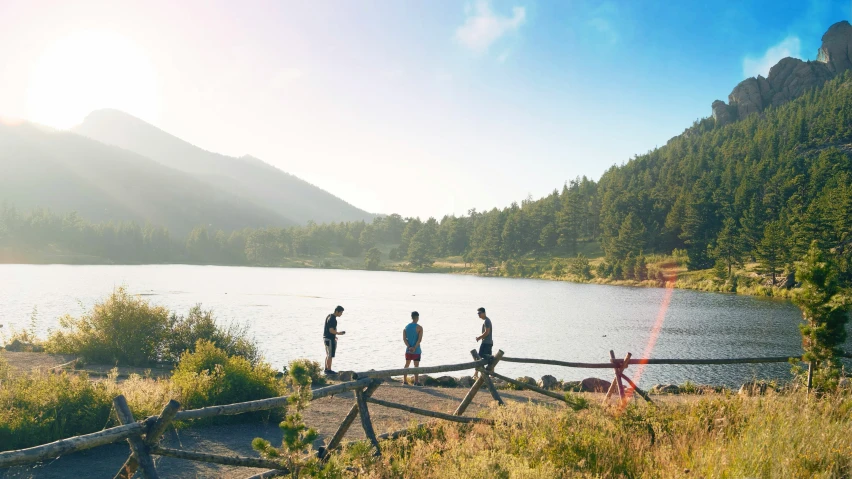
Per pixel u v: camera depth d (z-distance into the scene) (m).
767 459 5.85
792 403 8.23
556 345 35.72
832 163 167.75
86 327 17.19
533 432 7.43
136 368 15.52
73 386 8.41
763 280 105.94
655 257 148.75
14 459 3.51
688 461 6.27
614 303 75.69
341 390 6.38
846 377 10.23
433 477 5.98
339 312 15.34
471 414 10.01
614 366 10.06
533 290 108.69
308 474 4.96
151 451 4.40
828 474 5.44
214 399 9.29
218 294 73.38
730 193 174.75
